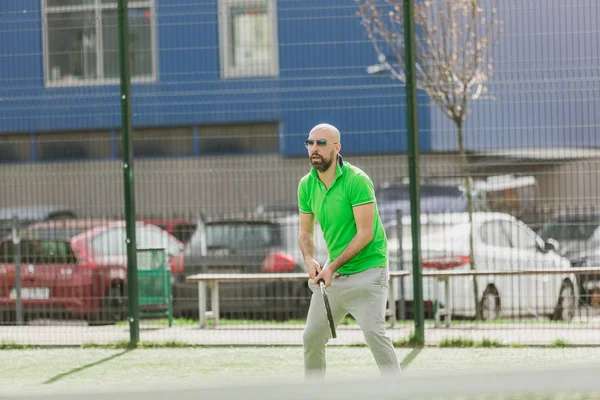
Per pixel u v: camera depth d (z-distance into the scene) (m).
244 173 24.61
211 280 21.17
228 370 15.56
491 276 22.00
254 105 29.81
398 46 29.14
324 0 29.78
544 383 4.25
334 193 11.52
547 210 19.25
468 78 25.17
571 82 19.02
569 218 19.16
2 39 27.47
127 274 18.69
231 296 22.50
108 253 21.59
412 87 18.02
